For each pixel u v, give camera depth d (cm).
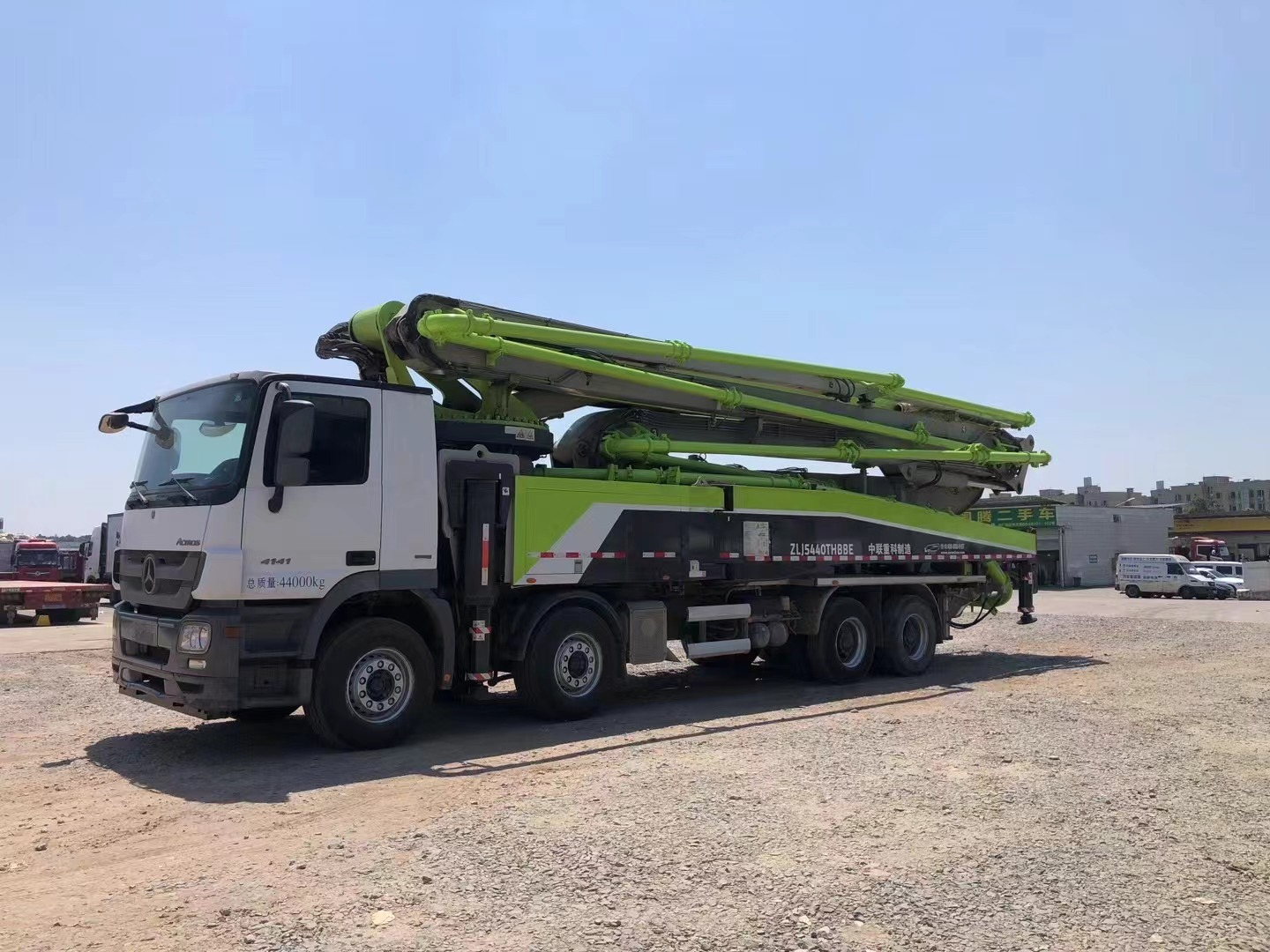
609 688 1001
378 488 828
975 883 469
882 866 493
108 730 936
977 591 1538
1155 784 664
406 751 812
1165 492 14138
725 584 1149
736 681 1310
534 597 956
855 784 661
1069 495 11725
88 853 535
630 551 1020
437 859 505
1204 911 438
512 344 949
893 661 1330
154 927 420
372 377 1016
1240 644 1747
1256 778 681
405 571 838
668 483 1096
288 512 777
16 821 605
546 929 413
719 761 742
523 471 950
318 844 539
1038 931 414
